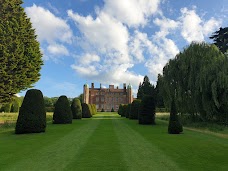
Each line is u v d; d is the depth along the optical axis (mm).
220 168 5902
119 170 5656
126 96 105250
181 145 9141
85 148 8328
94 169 5719
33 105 13211
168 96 20734
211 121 19203
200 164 6277
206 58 18875
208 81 17516
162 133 13273
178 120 13273
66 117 19906
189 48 20188
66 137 11148
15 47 21250
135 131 14234
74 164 6156
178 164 6262
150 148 8461
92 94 105500
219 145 9195
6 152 7613
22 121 12812
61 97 20281
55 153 7477
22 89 23188
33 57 23312
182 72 19672
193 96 18906
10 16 22266
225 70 17094
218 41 35938
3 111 45375
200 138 11211
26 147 8500
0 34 20562
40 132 13172
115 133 12930
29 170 5621
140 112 20344
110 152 7684
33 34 24109
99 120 25672
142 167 5934
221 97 17281
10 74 21234
